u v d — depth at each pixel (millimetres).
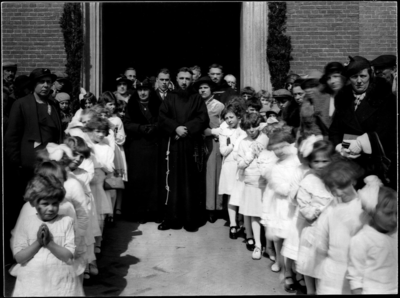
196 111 6520
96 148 5477
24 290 3822
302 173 4527
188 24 11484
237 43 11305
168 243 5949
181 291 4633
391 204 3727
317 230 4078
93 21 8125
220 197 6676
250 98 6496
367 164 4742
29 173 5125
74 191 4336
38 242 3787
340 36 8258
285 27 8219
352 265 3754
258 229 5496
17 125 5098
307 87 5059
